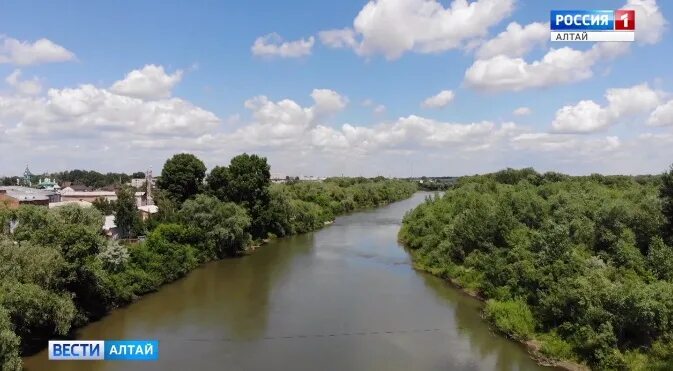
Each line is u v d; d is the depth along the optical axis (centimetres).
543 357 3722
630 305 3409
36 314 3653
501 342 4106
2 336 3030
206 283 6203
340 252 8400
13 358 3081
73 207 5019
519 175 13325
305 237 10200
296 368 3597
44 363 3647
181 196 9050
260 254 8250
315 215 11438
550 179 12462
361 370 3559
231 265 7338
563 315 3891
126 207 7444
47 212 4603
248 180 9256
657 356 3278
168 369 3572
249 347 4006
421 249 7656
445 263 6500
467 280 5809
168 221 7781
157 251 6372
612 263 4534
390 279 6384
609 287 3612
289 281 6294
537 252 4666
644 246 4866
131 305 5216
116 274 5316
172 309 5069
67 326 3884
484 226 6062
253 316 4819
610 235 4909
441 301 5331
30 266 3747
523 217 6294
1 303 3419
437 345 4044
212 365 3644
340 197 15925
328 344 4078
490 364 3659
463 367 3609
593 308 3534
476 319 4700
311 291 5791
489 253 5812
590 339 3481
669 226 4809
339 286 6019
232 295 5625
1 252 3744
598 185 9962
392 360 3741
